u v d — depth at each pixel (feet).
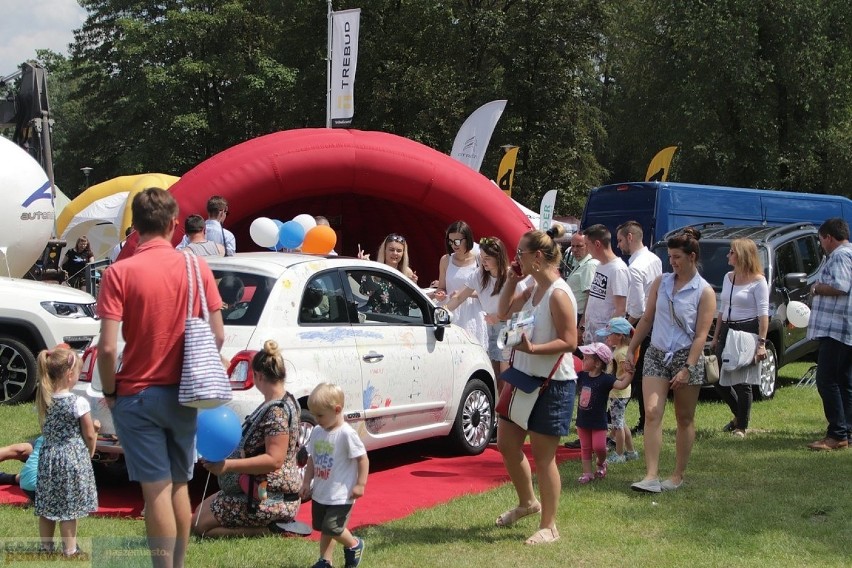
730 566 16.89
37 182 50.06
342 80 64.28
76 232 85.61
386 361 24.26
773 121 104.06
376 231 49.83
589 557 17.37
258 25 134.82
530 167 127.65
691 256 22.08
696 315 22.12
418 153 38.14
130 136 134.51
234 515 18.47
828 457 26.48
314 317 22.81
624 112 122.01
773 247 40.88
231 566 16.57
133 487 23.50
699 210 50.72
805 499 21.75
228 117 128.88
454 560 17.13
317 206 47.91
